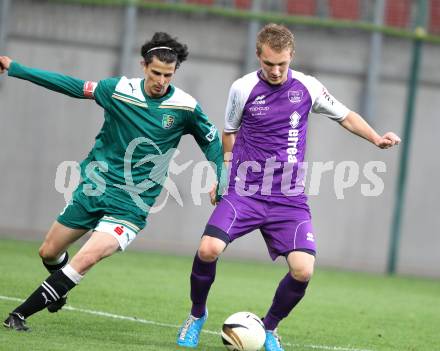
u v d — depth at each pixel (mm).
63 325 21688
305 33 51750
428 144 53094
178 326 23375
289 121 20125
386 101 52500
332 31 51875
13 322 19719
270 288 35125
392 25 54219
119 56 50938
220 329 23609
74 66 50938
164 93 20312
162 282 33500
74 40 50906
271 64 19391
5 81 50625
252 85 20172
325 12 55188
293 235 19797
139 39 50812
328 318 27781
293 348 21516
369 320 28156
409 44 52406
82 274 19500
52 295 19453
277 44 19219
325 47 51906
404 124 47094
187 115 20484
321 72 51906
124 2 50562
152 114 20234
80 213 20297
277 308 19891
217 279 36812
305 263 19453
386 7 54250
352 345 22766
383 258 52938
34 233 49875
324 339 23453
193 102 20516
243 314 19422
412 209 53188
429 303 35094
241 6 55562
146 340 20594
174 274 36812
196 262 19719
